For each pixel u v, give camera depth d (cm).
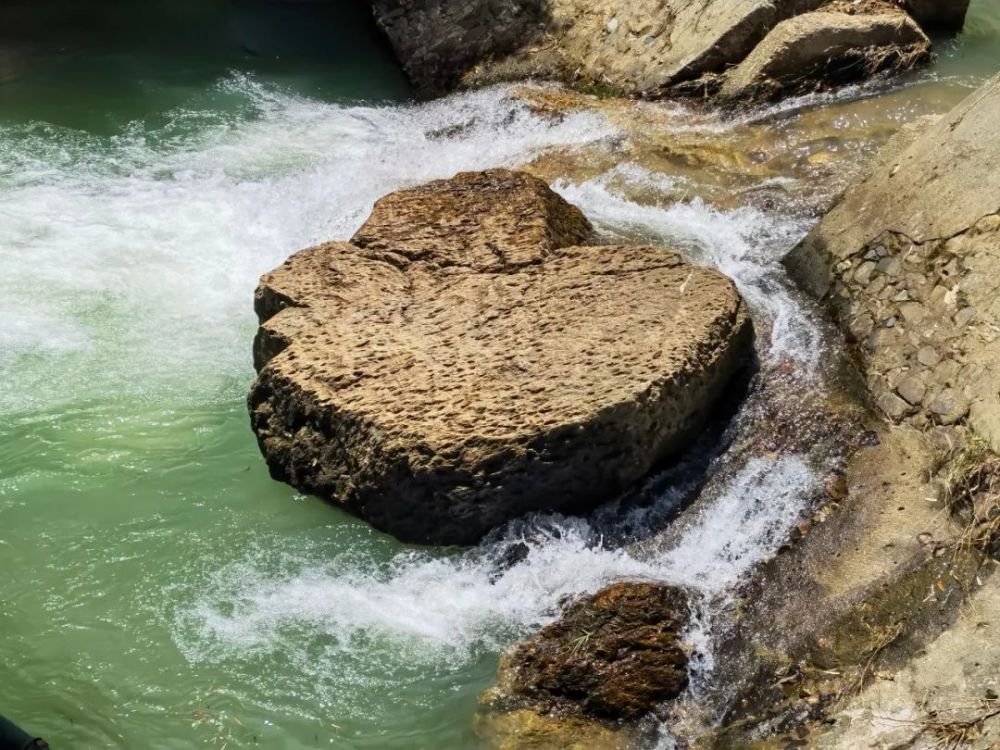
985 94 576
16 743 360
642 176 734
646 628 455
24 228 726
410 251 615
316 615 481
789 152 736
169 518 530
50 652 471
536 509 501
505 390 506
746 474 512
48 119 861
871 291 564
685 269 566
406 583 491
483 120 846
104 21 1027
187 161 811
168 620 482
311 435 533
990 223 532
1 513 535
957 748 393
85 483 550
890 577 452
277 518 527
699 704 439
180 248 715
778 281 613
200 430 580
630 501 507
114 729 441
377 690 453
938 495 471
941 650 424
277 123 870
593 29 902
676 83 824
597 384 496
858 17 800
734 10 821
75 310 660
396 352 541
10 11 1038
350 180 782
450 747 434
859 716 417
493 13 941
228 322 654
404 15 977
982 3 924
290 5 1064
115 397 601
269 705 449
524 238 611
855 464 504
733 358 541
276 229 733
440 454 487
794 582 467
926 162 580
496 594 483
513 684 450
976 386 493
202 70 948
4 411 591
